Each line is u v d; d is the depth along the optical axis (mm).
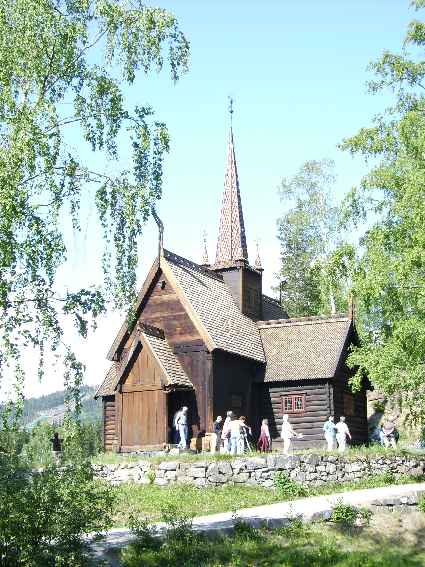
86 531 12984
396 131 24688
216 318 31281
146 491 21688
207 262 38406
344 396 32281
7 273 14117
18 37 14688
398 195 23859
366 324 25812
